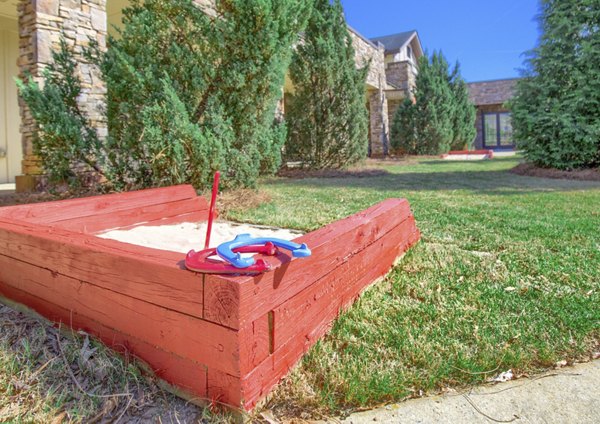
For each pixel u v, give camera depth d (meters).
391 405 1.25
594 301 1.91
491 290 2.07
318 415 1.19
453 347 1.54
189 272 1.16
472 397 1.29
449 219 3.67
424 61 15.36
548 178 7.38
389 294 2.05
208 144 3.76
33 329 1.63
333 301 1.65
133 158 3.95
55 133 3.73
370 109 15.96
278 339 1.25
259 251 1.28
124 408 1.21
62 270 1.56
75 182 4.21
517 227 3.33
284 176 7.92
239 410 1.11
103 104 5.28
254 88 4.03
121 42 3.86
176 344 1.22
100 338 1.45
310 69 8.18
